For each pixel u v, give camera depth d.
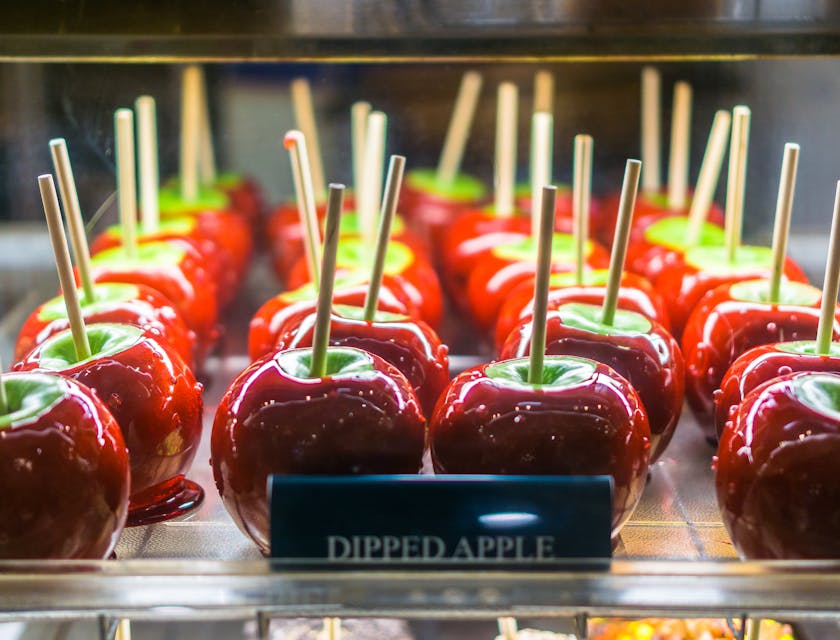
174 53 0.93
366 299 0.95
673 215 1.29
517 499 0.61
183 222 1.29
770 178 1.23
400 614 0.61
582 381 0.71
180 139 1.30
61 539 0.64
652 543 0.78
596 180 1.31
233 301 1.37
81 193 1.19
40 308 0.92
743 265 1.08
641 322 0.87
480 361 1.20
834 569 0.61
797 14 0.92
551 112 1.29
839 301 0.97
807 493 0.64
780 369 0.78
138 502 0.82
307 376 0.71
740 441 0.68
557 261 1.14
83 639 0.85
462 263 1.28
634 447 0.70
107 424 0.67
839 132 1.20
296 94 1.31
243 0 0.91
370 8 0.93
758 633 0.71
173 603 0.60
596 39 0.95
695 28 0.93
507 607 0.61
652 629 0.83
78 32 0.90
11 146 1.15
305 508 0.61
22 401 0.66
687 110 1.26
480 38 0.95
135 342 0.78
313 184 1.35
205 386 1.11
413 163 1.35
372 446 0.68
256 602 0.60
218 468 0.72
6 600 0.61
